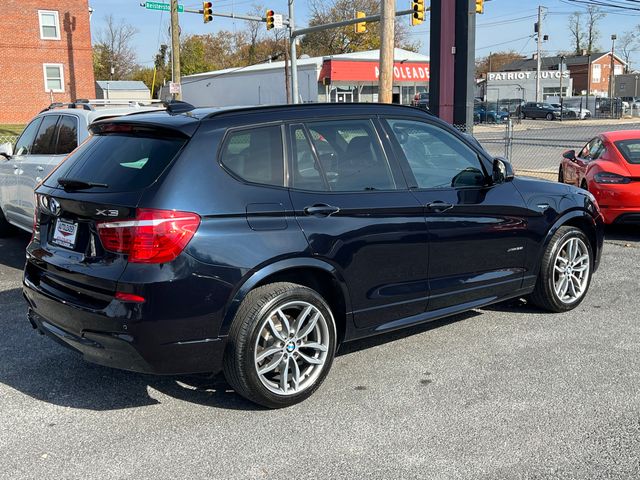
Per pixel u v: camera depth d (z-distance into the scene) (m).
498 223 4.96
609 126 40.22
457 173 4.84
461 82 14.77
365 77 47.16
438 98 14.91
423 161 4.67
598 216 5.84
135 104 8.36
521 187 5.24
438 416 3.80
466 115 14.81
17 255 8.12
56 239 4.00
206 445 3.50
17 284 6.79
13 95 38.25
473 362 4.61
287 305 3.83
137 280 3.42
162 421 3.79
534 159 20.30
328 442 3.52
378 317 4.35
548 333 5.18
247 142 3.88
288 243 3.80
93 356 3.67
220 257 3.58
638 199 8.48
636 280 6.79
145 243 3.43
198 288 3.52
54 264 3.86
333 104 4.35
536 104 53.03
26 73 38.41
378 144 4.44
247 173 3.82
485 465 3.26
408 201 4.41
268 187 3.85
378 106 4.58
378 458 3.35
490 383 4.25
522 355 4.73
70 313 3.69
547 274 5.44
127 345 3.47
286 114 4.09
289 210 3.87
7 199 8.21
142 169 3.69
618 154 8.98
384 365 4.58
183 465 3.30
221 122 3.83
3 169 8.17
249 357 3.70
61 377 4.43
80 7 39.31
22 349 4.95
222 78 55.19
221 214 3.62
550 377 4.32
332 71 45.06
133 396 4.13
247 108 4.01
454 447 3.44
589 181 9.04
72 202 3.77
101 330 3.53
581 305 5.93
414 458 3.34
